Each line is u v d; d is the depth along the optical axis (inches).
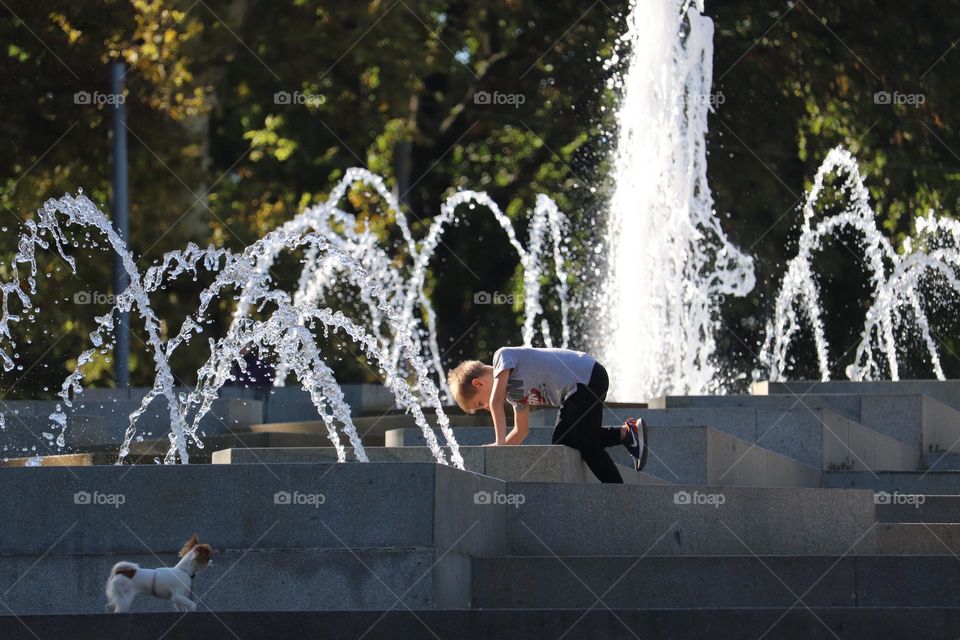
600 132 2682.1
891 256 2539.4
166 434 1454.2
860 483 1219.2
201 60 2394.2
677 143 2036.2
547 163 2854.3
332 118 2741.1
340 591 713.0
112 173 2038.6
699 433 1049.5
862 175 2625.5
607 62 2425.0
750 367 2509.8
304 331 1418.6
